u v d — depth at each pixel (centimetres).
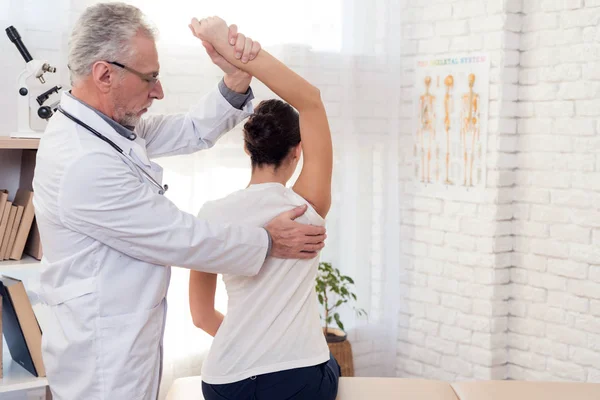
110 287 181
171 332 329
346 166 383
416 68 384
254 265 188
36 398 273
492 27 349
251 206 194
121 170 176
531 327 356
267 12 349
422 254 389
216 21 199
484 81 354
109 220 174
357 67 379
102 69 179
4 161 284
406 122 391
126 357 181
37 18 288
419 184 388
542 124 347
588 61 327
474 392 248
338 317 366
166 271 191
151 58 184
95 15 180
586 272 333
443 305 380
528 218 355
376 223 393
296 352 195
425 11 377
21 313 258
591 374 333
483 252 360
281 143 198
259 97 350
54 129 182
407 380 258
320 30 367
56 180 176
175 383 258
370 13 379
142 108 190
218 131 227
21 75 258
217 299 346
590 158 329
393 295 398
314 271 202
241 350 195
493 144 353
